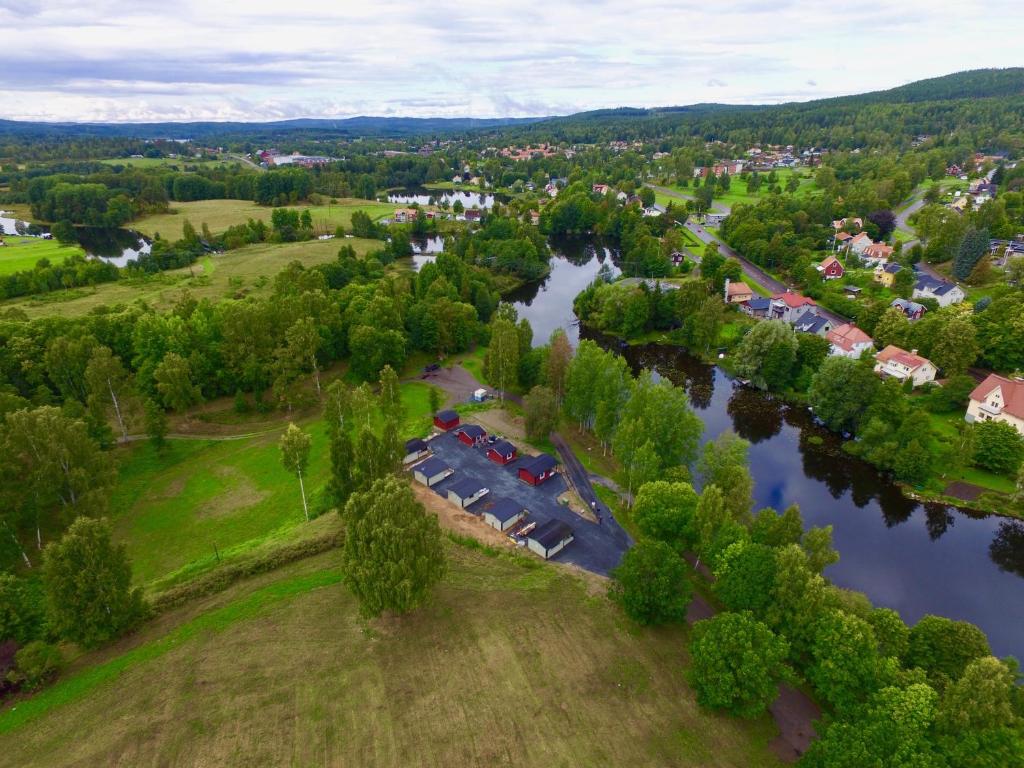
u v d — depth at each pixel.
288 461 69.12
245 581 62.09
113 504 76.44
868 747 39.12
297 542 66.75
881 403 95.44
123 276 178.25
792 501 85.88
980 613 65.94
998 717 38.22
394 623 56.66
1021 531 79.31
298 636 54.84
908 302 140.25
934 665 47.28
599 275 189.75
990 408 96.00
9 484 61.59
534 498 80.00
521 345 114.62
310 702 48.28
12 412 69.88
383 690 49.62
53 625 50.91
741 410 112.94
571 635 56.28
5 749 43.94
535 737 46.06
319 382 112.88
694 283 144.75
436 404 100.38
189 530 72.31
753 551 54.72
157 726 45.81
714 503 60.66
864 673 44.88
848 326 129.75
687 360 137.12
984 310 122.69
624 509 77.44
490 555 68.31
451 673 51.53
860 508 84.50
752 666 45.16
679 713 48.47
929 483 87.19
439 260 161.00
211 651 52.94
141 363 102.25
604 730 46.84
